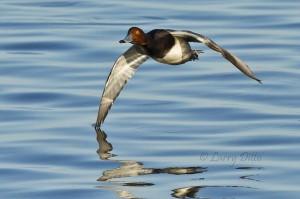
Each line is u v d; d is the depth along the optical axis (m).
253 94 18.20
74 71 19.77
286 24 23.00
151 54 13.12
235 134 15.77
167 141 15.42
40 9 24.64
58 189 13.19
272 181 13.48
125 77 14.05
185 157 14.58
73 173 13.89
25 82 19.00
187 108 17.38
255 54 20.91
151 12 24.19
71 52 21.09
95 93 18.34
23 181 13.54
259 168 14.03
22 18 23.72
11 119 16.66
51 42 21.72
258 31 22.58
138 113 17.06
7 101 17.78
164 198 12.79
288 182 13.45
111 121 16.52
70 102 17.75
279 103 17.67
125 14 24.06
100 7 24.72
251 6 24.52
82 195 12.95
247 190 13.09
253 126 16.27
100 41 21.84
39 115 16.89
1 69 19.84
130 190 13.09
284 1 25.00
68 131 15.91
